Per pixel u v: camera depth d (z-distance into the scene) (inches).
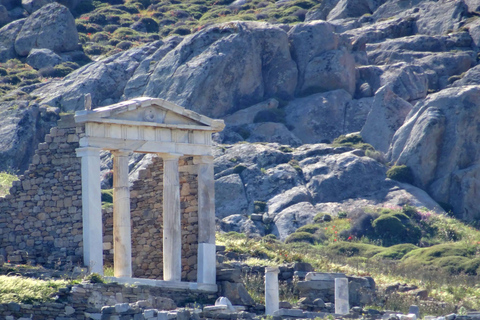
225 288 5428.2
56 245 5172.2
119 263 5182.1
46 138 5260.8
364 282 5644.7
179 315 3944.4
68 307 4325.8
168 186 5492.1
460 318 3988.7
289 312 4522.6
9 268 4746.6
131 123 5255.9
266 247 6717.5
